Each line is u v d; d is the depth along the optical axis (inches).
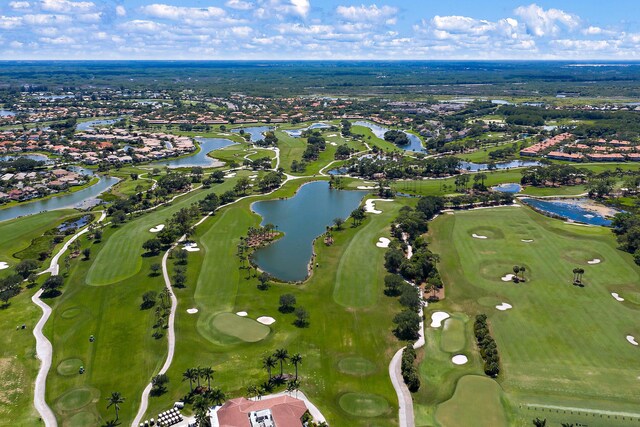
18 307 5290.4
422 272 5812.0
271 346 4530.0
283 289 5659.5
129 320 4977.9
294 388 3885.3
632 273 5915.4
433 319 5000.0
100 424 3602.4
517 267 5802.2
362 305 5280.5
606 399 3821.4
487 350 4288.9
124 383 4047.7
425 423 3597.4
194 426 3550.7
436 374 4148.6
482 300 5354.3
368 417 3656.5
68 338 4690.0
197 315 5059.1
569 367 4205.2
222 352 4439.0
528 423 3582.7
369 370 4202.8
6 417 3681.1
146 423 3582.7
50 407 3789.4
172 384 4003.4
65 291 5629.9
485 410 3715.6
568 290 5531.5
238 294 5516.7
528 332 4729.3
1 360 4357.8
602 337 4626.0
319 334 4734.3
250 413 3486.7
